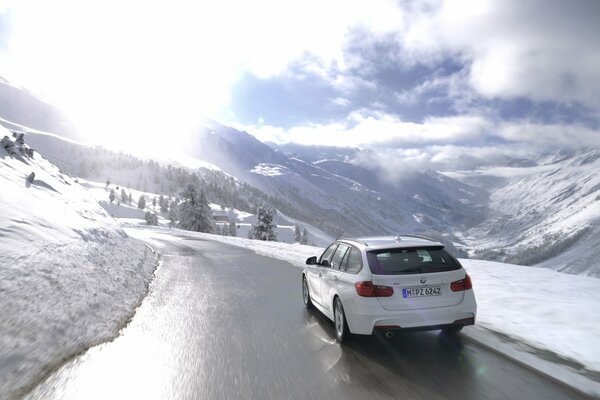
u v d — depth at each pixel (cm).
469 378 466
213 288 1127
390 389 442
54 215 1102
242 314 816
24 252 733
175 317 789
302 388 451
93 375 490
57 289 689
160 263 1708
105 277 929
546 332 625
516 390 432
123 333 675
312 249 2355
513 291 913
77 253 923
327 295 700
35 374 475
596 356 520
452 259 602
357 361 533
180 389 452
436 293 562
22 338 518
